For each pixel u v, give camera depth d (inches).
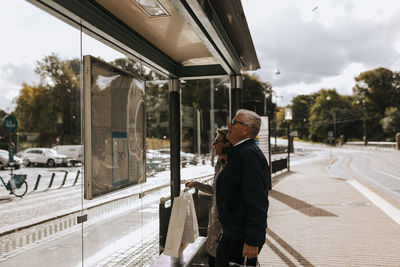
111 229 149.7
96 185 114.3
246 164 85.6
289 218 256.1
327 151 2118.6
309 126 4072.3
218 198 90.7
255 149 88.7
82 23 105.0
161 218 142.8
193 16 107.5
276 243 191.3
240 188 87.8
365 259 163.8
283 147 1833.2
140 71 157.8
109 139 124.0
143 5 112.0
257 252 82.9
